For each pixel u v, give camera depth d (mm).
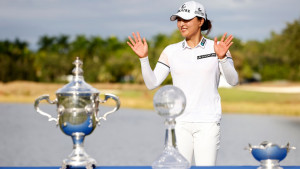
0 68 168000
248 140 30297
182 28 5910
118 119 55531
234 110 84000
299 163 18672
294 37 95312
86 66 173625
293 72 146375
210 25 6059
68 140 29469
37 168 4133
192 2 5867
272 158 4086
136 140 29906
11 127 40938
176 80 6125
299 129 40812
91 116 4102
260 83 160375
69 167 4133
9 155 22203
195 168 4125
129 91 137375
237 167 4184
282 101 101938
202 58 5996
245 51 160625
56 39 189750
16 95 136000
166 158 4020
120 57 169625
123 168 4137
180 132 6098
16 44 178875
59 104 4094
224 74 5641
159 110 4031
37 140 29594
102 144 27281
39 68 181000
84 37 186250
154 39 104562
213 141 6020
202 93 6016
